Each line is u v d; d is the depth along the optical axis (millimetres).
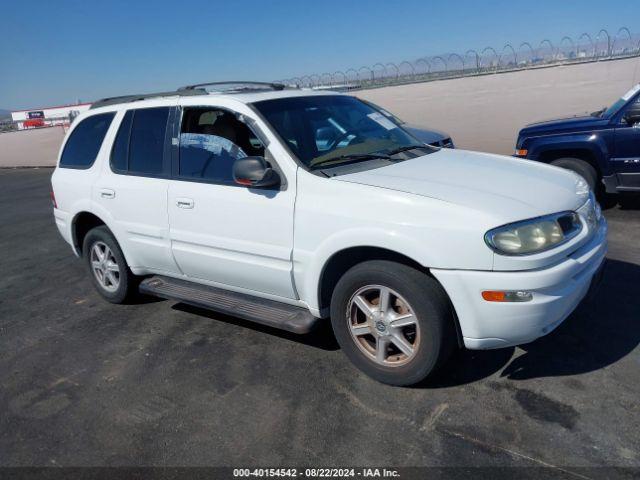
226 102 4199
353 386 3643
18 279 6824
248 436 3238
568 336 3973
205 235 4242
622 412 3115
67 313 5465
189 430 3354
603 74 14094
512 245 3062
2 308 5816
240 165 3766
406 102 17266
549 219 3227
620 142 6777
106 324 5082
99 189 5031
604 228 3768
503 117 14500
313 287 3705
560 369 3584
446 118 15359
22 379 4203
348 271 3564
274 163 3852
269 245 3871
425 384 3570
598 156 6953
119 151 4945
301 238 3680
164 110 4621
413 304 3303
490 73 15625
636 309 4297
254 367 4016
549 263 3111
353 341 3676
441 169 3814
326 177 3639
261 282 4051
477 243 3072
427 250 3180
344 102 4770
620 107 6848
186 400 3680
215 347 4395
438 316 3254
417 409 3322
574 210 3457
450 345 3338
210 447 3176
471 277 3104
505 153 12430
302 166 3752
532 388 3414
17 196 14125
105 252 5387
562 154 7359
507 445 2941
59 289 6254
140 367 4195
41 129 25953
